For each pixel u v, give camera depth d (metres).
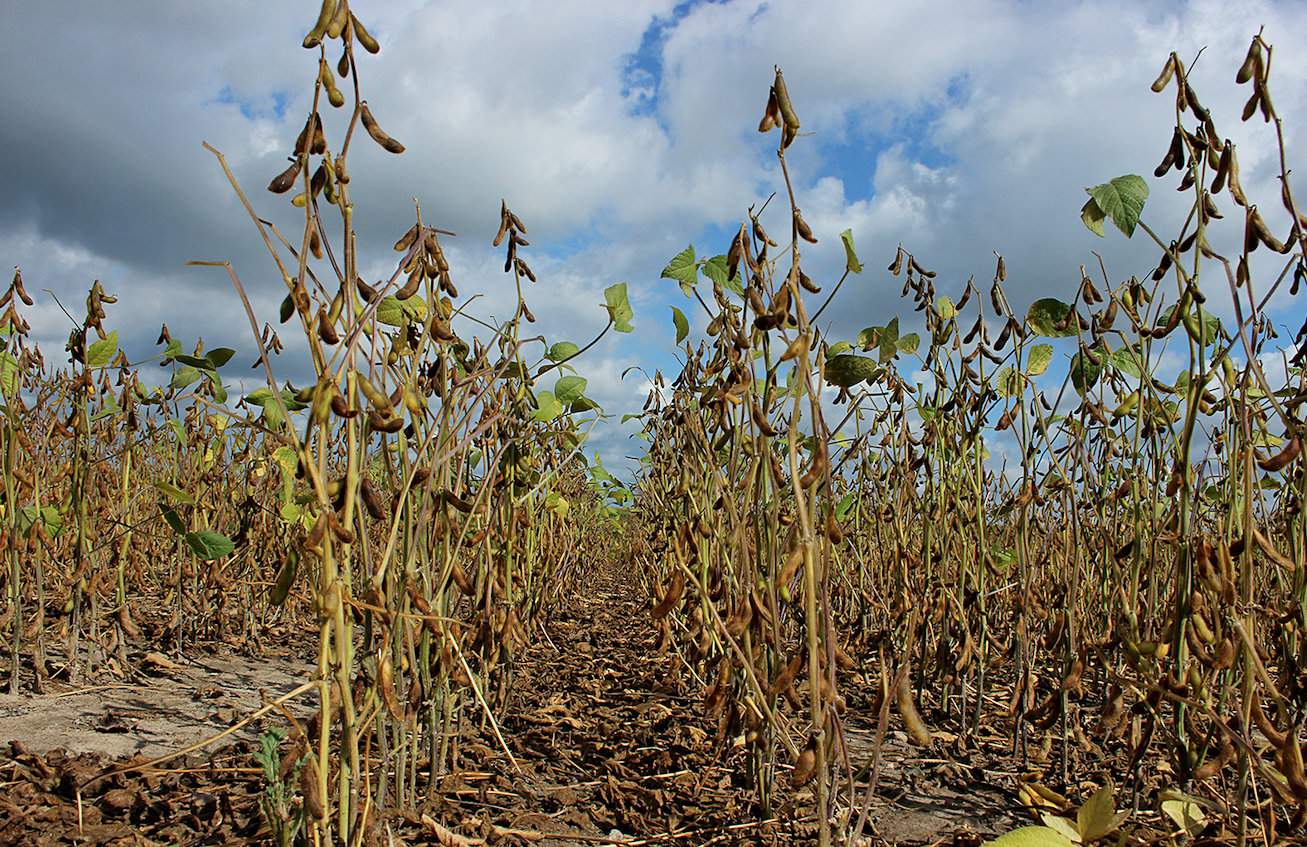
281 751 1.90
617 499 6.48
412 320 2.14
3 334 3.11
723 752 2.94
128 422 3.58
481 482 2.75
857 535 4.12
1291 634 2.29
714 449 2.41
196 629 4.38
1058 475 3.01
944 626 3.37
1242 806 1.83
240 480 4.67
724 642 2.45
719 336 2.37
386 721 2.26
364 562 1.74
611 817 2.50
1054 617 3.34
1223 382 2.00
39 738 2.79
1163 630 2.12
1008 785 2.77
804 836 2.33
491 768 2.80
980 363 3.04
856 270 1.66
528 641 3.62
